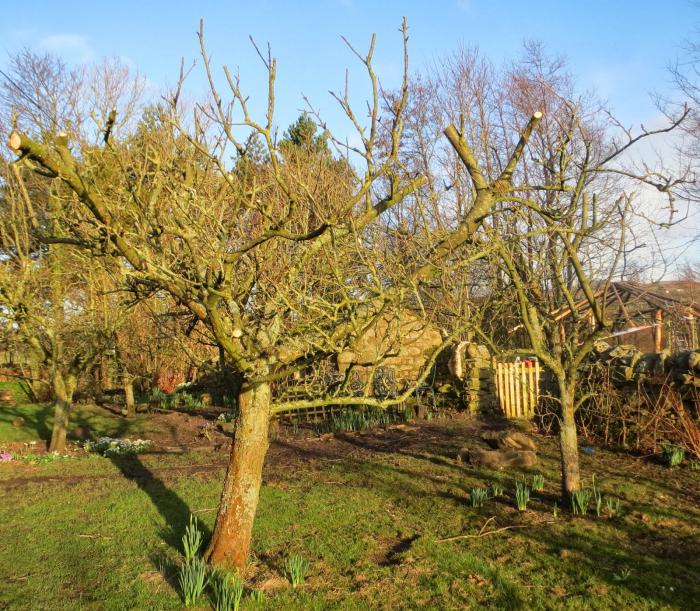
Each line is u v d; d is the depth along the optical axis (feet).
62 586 16.16
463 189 40.47
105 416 49.01
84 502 24.14
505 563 16.96
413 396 47.65
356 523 20.74
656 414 29.07
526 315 20.65
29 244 34.94
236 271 19.98
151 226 15.56
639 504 21.36
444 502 22.66
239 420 16.88
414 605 14.69
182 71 16.11
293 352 16.57
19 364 57.21
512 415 41.47
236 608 14.39
